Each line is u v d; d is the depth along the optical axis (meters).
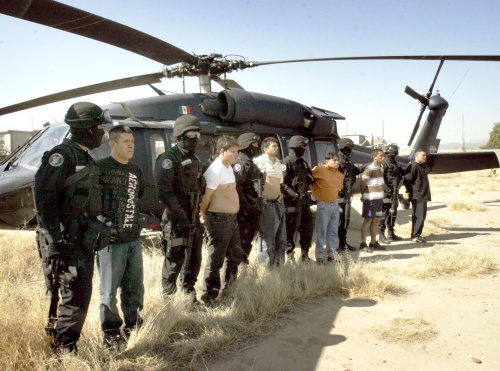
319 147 8.99
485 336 3.58
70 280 2.70
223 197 4.11
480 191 18.36
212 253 4.12
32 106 7.07
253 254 5.79
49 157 2.61
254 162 5.27
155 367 2.92
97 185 2.82
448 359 3.17
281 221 5.33
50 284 3.00
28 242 6.21
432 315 4.05
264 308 3.98
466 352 3.28
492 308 4.25
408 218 10.59
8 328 3.00
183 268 3.99
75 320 2.77
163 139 6.66
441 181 25.39
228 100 7.41
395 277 5.34
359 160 10.84
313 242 7.73
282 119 8.17
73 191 2.66
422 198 7.64
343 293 4.67
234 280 4.46
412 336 3.56
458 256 6.02
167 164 3.69
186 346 3.18
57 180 2.58
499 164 12.48
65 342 2.79
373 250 7.07
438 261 5.77
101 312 3.12
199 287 4.62
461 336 3.58
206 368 2.96
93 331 3.22
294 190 5.64
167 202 3.65
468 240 7.86
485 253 6.09
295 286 4.51
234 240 4.40
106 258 3.06
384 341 3.46
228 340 3.38
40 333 3.02
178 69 7.64
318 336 3.55
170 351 3.18
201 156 6.91
